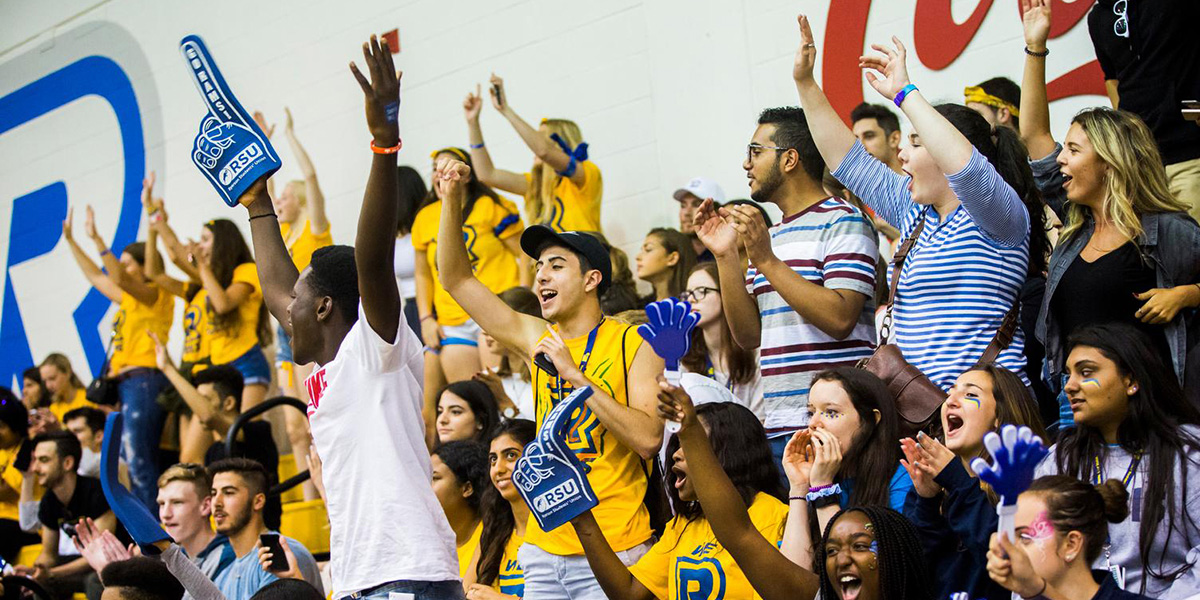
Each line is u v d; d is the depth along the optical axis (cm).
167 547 701
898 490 637
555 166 1156
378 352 543
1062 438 598
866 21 1140
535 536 664
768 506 652
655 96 1284
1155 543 552
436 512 553
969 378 618
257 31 1677
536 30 1388
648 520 659
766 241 725
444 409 887
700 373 883
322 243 1395
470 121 1196
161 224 1497
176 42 1783
